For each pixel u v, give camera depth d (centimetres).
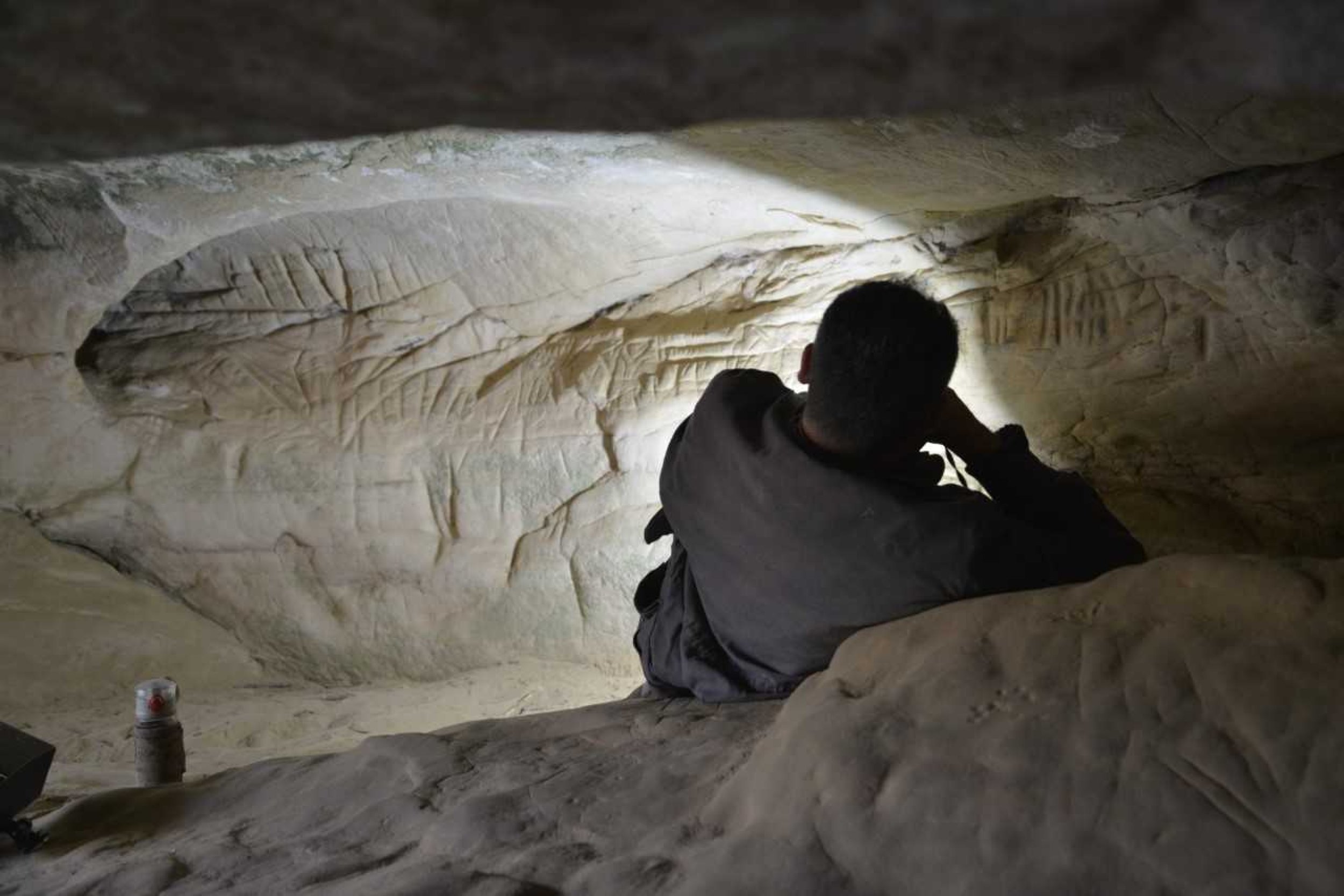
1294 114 251
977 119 275
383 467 510
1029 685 146
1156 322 367
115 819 210
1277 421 375
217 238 430
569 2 58
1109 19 55
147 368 479
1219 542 407
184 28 63
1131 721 133
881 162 316
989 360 403
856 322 185
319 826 190
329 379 489
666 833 159
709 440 211
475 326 466
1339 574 137
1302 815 116
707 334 462
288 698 509
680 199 375
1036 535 188
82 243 418
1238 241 315
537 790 181
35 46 64
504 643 521
